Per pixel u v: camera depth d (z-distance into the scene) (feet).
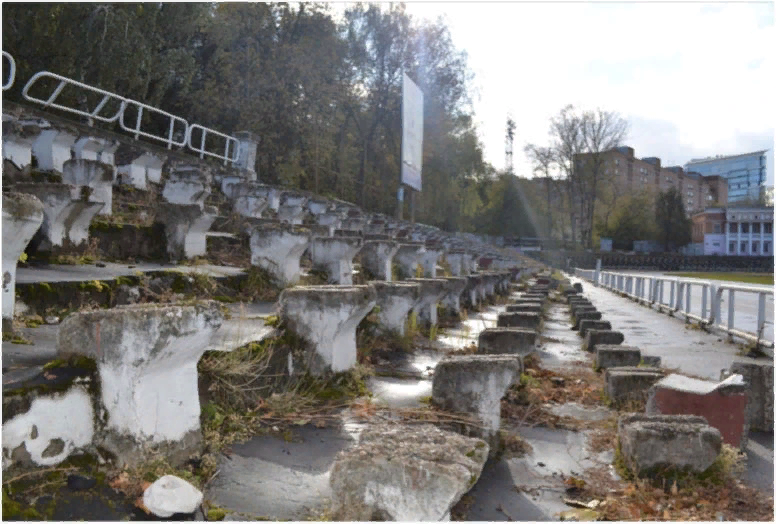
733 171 359.05
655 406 20.01
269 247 30.04
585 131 223.92
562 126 239.09
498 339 27.61
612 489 15.87
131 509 11.47
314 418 18.44
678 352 37.40
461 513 14.02
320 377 21.21
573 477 16.52
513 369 18.08
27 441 11.36
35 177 31.99
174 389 13.75
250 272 29.71
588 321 42.68
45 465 11.62
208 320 13.94
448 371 18.40
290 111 86.33
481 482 15.90
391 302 29.99
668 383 20.42
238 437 16.14
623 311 66.13
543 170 232.53
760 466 18.44
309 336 21.36
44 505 10.93
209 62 81.35
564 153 226.58
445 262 65.87
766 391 22.06
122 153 41.63
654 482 16.17
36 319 18.17
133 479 12.12
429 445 12.53
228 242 35.68
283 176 85.76
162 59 67.56
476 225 209.97
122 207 34.55
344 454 12.15
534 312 39.75
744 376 22.22
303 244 30.48
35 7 51.01
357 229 59.00
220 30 78.07
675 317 57.82
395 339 29.68
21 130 31.27
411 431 13.53
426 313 36.24
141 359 12.48
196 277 26.04
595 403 24.16
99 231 27.45
